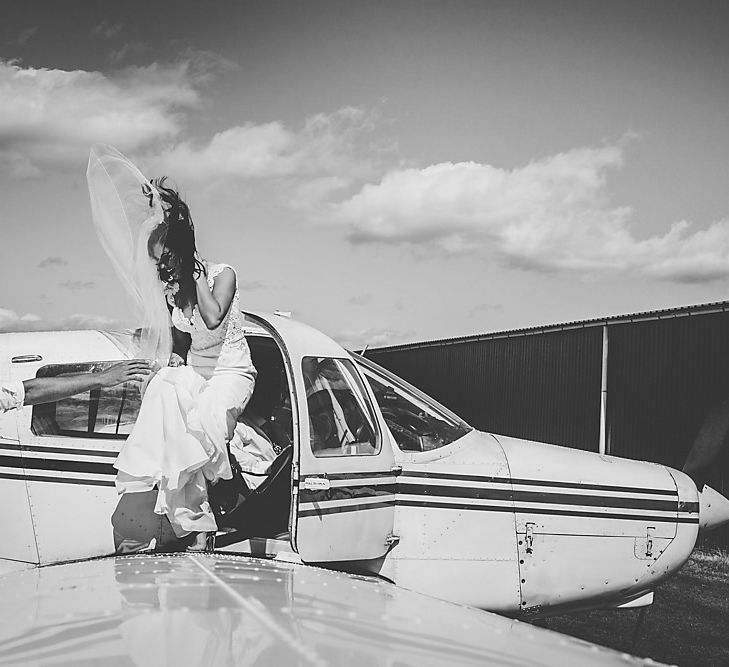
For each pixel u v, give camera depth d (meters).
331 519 3.37
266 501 3.53
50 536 3.09
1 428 3.10
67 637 1.02
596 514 4.19
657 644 6.68
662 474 4.50
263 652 0.95
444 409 4.21
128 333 3.41
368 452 3.63
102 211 2.99
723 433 5.02
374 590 1.45
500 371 15.27
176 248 2.99
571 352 13.72
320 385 3.52
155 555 2.30
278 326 3.58
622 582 4.25
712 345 11.39
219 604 1.20
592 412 13.16
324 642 1.00
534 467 4.14
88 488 3.16
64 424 3.19
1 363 3.18
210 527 3.09
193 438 2.96
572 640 1.02
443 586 3.82
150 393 3.02
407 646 0.99
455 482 3.90
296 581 1.50
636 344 12.52
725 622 7.47
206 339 3.07
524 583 4.01
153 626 1.06
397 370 18.27
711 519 5.02
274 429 3.95
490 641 1.02
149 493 3.22
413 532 3.79
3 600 1.24
